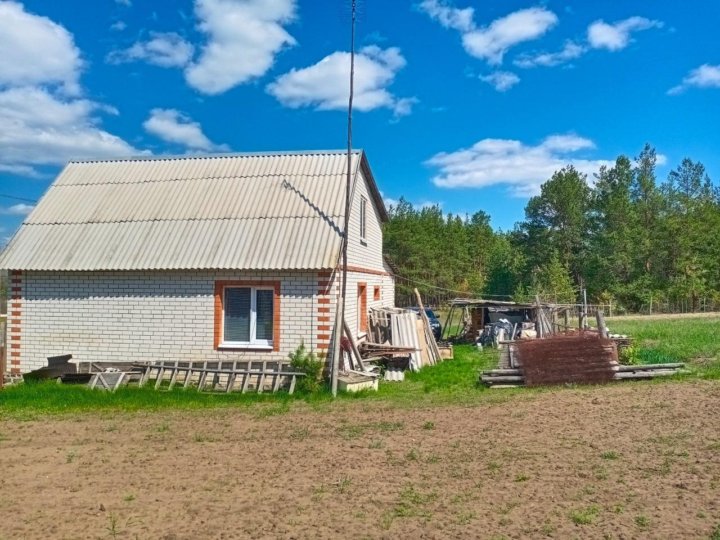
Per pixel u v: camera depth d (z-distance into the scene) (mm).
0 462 9102
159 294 16672
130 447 9914
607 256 54594
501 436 10039
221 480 7969
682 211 56781
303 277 15914
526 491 7250
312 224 16734
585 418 11227
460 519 6410
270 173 19094
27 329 17484
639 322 39906
